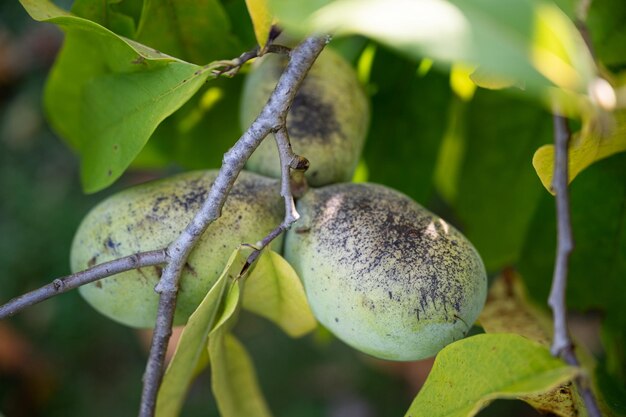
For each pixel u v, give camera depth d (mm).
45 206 961
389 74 587
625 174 545
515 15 355
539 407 479
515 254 631
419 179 613
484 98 596
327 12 364
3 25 972
